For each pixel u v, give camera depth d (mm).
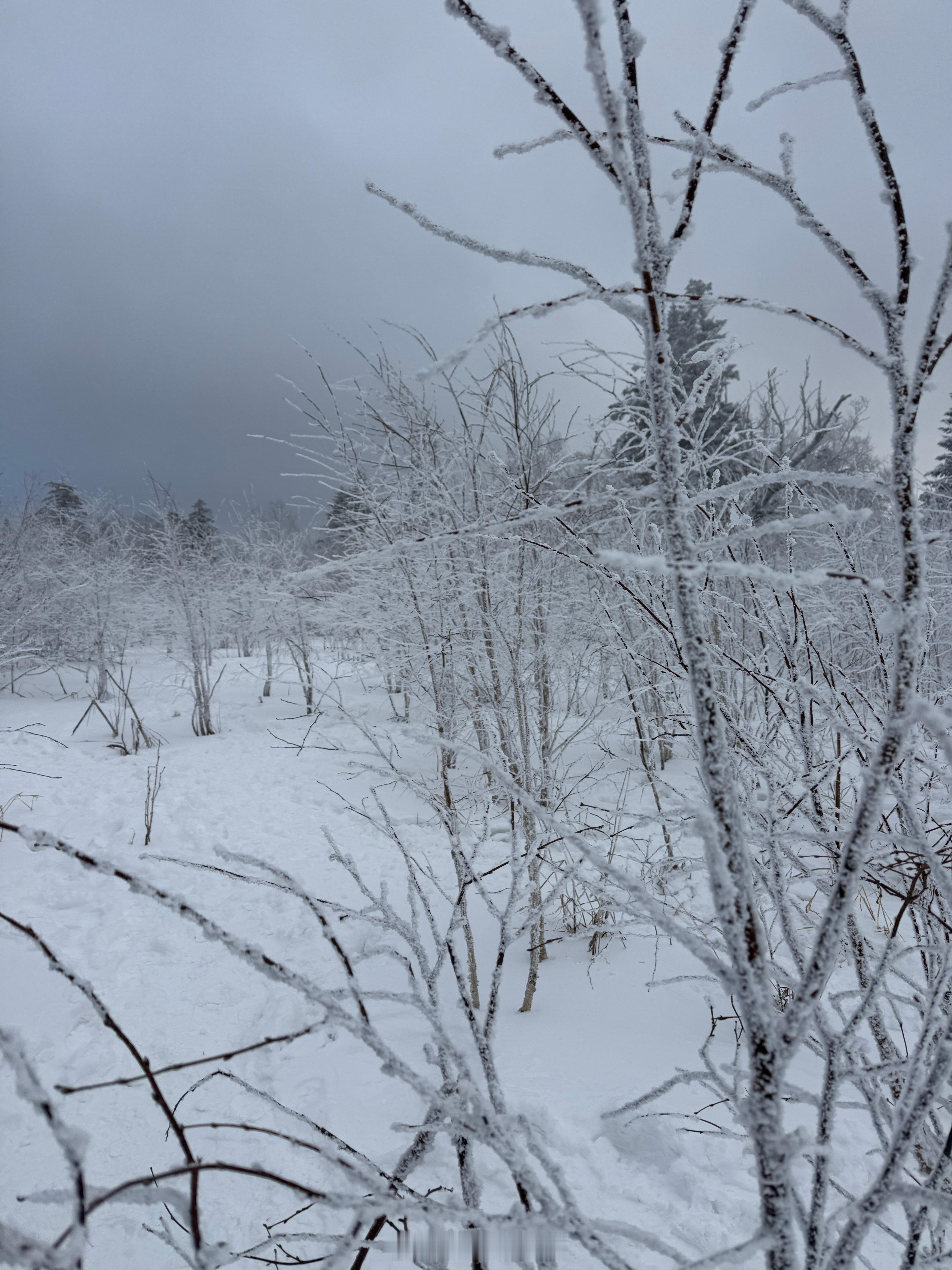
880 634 2174
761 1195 944
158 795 8203
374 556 1183
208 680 11945
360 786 8227
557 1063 3344
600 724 5145
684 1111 2934
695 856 3770
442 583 4152
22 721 12133
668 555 967
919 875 1886
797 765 2400
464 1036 3637
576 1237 1044
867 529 2939
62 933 4867
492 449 4434
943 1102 1345
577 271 1018
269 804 7836
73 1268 761
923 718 860
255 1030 3797
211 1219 2619
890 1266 2189
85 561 14695
